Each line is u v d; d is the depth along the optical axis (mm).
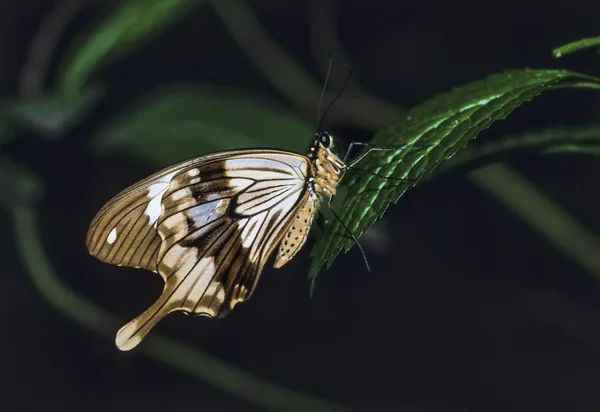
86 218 665
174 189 493
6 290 679
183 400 694
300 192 502
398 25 687
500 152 486
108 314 583
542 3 667
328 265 466
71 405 687
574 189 662
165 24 539
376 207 468
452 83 674
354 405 692
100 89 542
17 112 532
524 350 693
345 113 609
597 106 630
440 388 697
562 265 694
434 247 715
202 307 505
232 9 604
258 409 686
